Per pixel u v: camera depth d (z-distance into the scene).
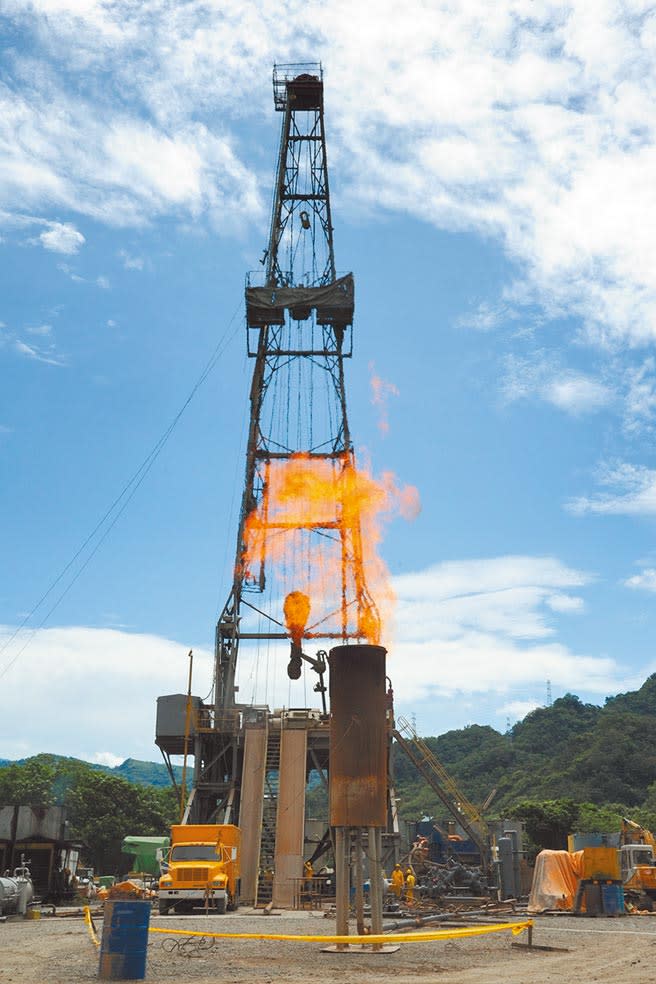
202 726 50.28
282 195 61.81
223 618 53.38
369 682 18.25
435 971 14.71
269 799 46.12
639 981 13.29
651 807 141.62
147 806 99.12
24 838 45.78
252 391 57.59
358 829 18.70
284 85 63.72
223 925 25.52
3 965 15.48
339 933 17.89
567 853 32.44
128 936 13.46
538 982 13.12
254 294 57.44
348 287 57.53
